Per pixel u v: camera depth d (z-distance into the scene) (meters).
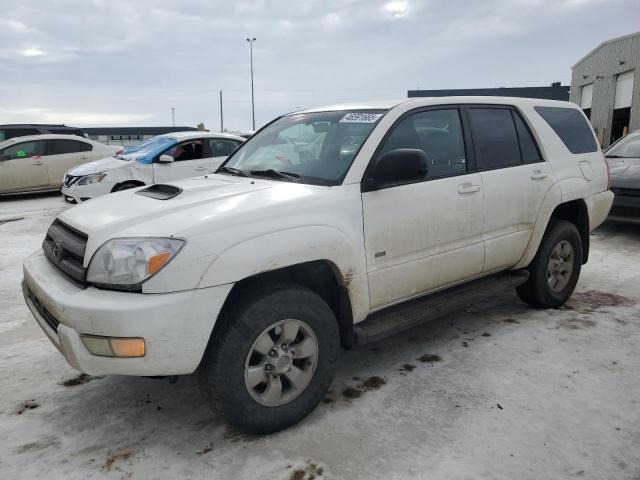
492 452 2.63
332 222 2.90
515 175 3.97
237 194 2.95
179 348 2.43
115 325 2.35
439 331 4.20
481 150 3.84
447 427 2.86
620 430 2.80
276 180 3.32
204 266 2.46
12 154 12.98
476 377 3.42
